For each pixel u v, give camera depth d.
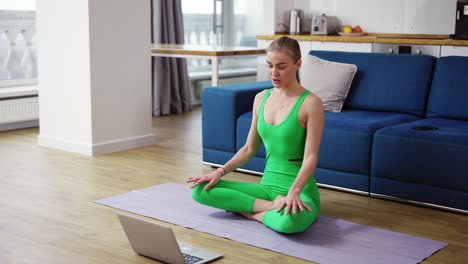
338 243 3.13
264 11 7.01
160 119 6.83
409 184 3.78
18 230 3.32
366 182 3.96
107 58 5.09
